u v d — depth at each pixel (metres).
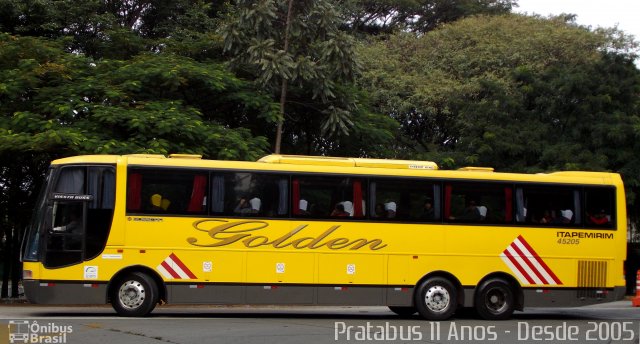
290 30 20.84
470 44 34.38
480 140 25.30
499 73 32.09
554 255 16.02
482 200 15.83
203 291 14.51
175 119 18.28
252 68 21.33
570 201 16.28
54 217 14.19
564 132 25.84
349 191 15.26
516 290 15.95
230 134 19.39
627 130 24.02
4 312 15.83
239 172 14.89
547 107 26.16
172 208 14.52
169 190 14.58
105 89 19.17
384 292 15.17
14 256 23.84
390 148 25.56
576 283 16.06
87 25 24.94
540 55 32.56
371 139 22.97
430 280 15.42
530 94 26.28
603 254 16.27
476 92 30.62
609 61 25.80
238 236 14.70
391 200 15.40
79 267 14.10
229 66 21.12
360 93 24.16
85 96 19.39
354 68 20.95
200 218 14.59
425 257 15.40
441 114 31.91
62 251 14.11
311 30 21.11
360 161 15.51
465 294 15.58
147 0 27.83
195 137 18.80
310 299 14.88
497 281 15.77
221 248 14.61
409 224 15.38
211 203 14.69
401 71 32.88
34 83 18.97
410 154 25.77
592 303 16.14
